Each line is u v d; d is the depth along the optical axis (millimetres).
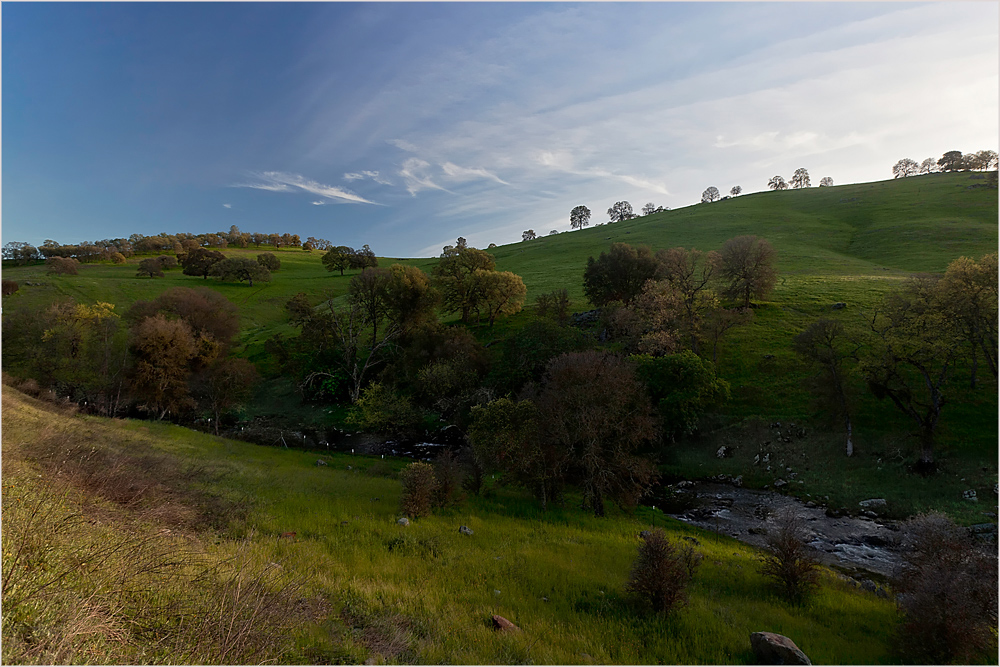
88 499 10445
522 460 21844
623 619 10961
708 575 14625
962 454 25938
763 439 32500
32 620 5301
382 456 35406
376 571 11852
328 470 26406
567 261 107125
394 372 52406
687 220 123125
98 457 15016
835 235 92062
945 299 27500
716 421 35719
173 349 39500
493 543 15711
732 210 127562
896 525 22562
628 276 59031
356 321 60031
